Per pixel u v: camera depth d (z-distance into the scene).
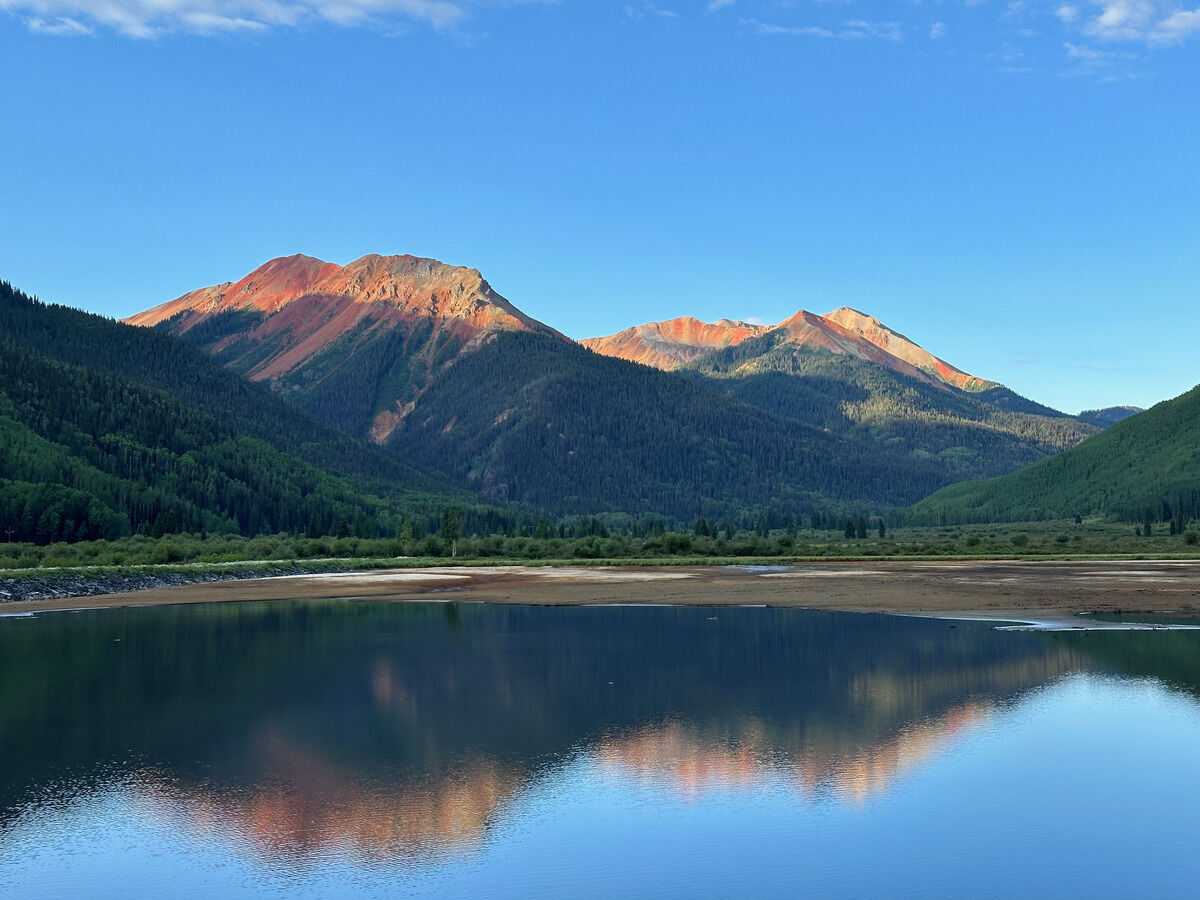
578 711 38.94
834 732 35.12
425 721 37.31
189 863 23.69
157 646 58.00
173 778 30.06
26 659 52.94
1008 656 51.09
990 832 25.48
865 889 22.25
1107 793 28.33
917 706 39.22
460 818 26.53
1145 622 65.62
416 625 68.62
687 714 38.25
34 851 24.44
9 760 32.03
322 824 26.11
